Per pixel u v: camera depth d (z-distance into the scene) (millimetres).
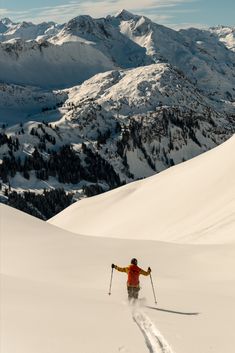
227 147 90188
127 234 75375
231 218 54406
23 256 30703
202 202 71250
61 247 32688
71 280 25016
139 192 103688
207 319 15484
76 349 10664
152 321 14625
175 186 90000
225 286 22969
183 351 11570
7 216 41781
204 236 52438
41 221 43000
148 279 25328
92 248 32531
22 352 10133
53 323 12781
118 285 23594
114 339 11789
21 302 15227
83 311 14820
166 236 63062
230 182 72188
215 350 11781
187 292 21281
